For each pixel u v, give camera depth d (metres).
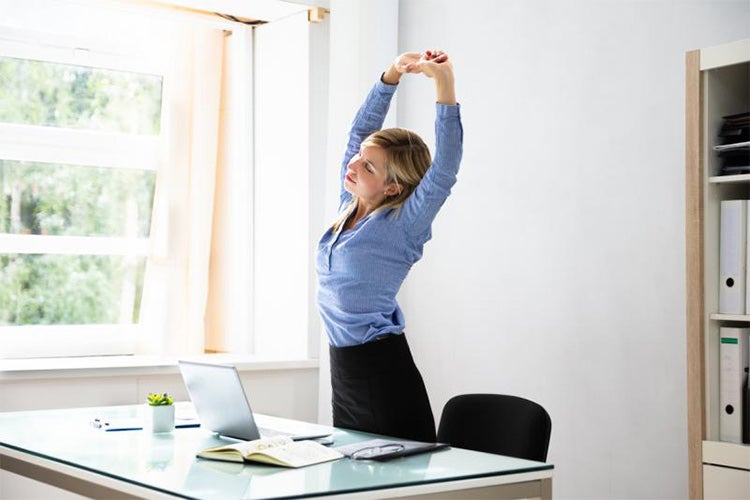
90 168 4.68
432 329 4.39
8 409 3.80
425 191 2.66
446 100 2.64
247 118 4.99
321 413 4.53
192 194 4.88
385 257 2.71
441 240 4.36
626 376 3.53
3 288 4.46
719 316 2.74
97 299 4.73
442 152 2.63
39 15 4.47
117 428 2.82
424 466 2.20
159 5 4.65
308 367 4.54
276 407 4.46
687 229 2.79
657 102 3.46
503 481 2.15
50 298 4.59
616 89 3.60
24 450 2.47
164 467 2.20
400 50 4.57
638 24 3.53
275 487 1.96
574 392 3.72
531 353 3.90
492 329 4.09
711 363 2.76
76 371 3.91
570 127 3.77
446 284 4.32
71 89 4.61
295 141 4.71
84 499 3.96
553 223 3.83
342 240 2.77
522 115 3.97
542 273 3.87
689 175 2.78
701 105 2.77
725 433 2.73
